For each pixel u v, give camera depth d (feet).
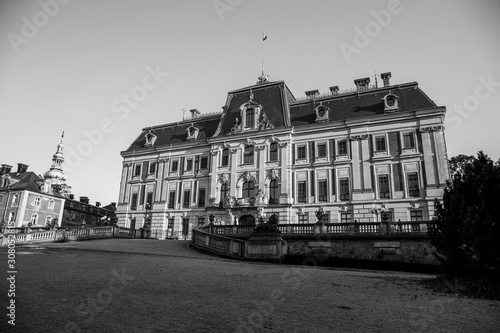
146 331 19.40
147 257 57.72
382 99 131.75
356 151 129.18
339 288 35.47
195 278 37.27
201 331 19.75
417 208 115.55
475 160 43.91
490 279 37.35
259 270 47.34
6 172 235.40
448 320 24.40
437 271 65.51
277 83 159.33
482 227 38.11
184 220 155.63
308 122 143.02
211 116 175.42
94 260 49.44
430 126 120.67
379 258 73.05
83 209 264.11
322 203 129.08
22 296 25.34
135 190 170.81
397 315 25.22
